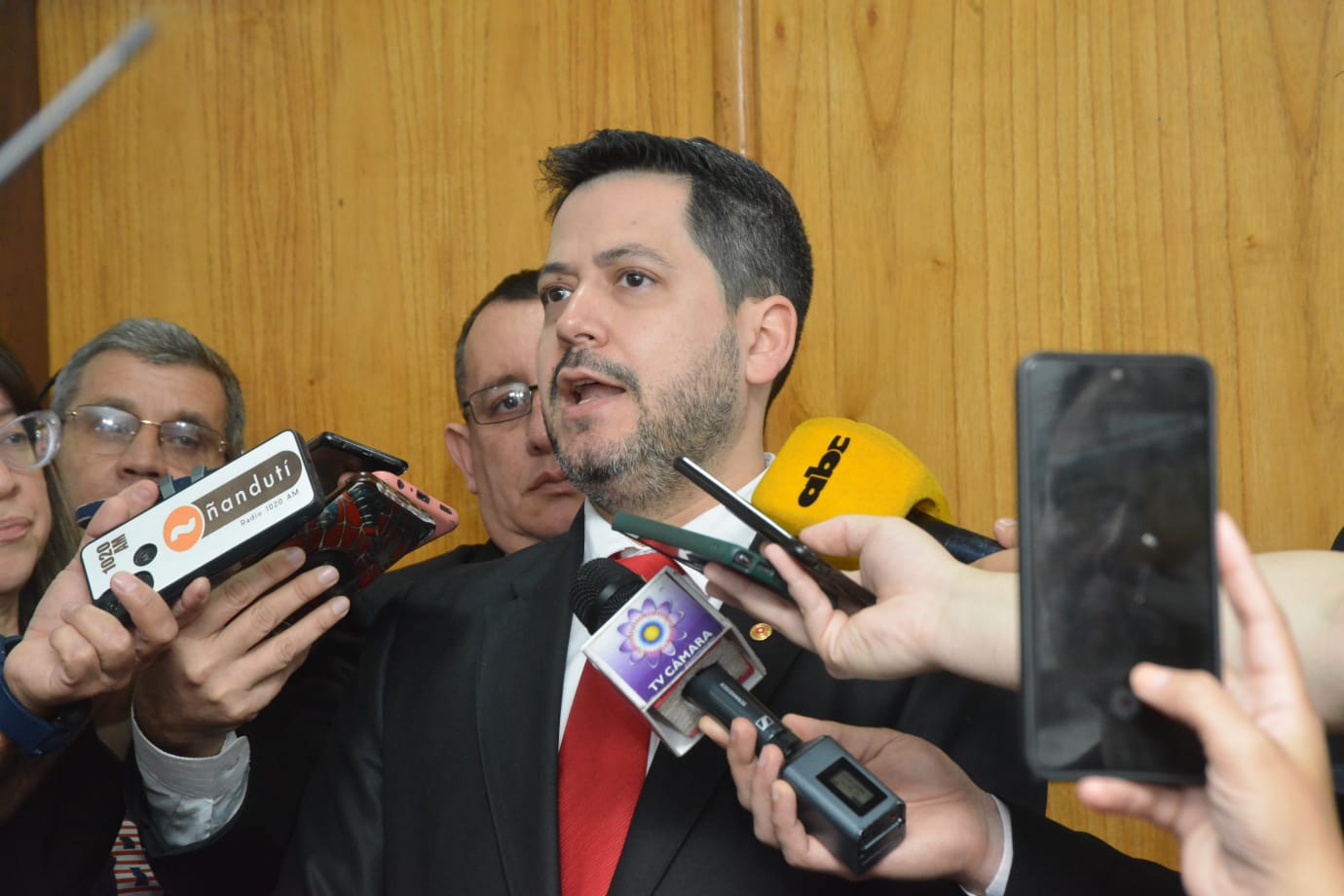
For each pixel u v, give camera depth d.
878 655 0.83
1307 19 1.95
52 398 1.98
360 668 1.48
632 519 0.94
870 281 2.08
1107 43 2.02
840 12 2.11
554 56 2.24
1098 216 2.01
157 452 1.91
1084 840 1.10
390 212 2.29
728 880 1.15
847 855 0.93
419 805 1.31
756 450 1.40
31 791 1.39
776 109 2.12
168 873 1.47
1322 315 1.93
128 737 1.63
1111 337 2.00
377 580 2.01
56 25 2.35
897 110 2.09
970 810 1.02
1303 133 1.95
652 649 1.08
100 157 2.36
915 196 2.07
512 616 1.40
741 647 1.10
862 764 1.04
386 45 2.30
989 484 2.03
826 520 0.99
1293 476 1.93
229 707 1.35
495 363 2.00
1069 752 0.62
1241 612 0.61
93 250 2.36
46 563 1.59
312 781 1.44
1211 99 1.98
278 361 2.31
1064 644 0.63
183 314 2.34
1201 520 0.64
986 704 1.25
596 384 1.34
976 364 2.04
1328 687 0.70
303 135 2.32
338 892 1.31
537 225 2.24
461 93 2.27
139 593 1.18
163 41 2.35
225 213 2.33
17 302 2.30
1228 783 0.57
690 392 1.32
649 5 2.20
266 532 1.19
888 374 2.06
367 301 2.29
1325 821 0.57
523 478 1.97
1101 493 0.64
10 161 0.68
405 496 1.37
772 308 1.40
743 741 0.97
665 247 1.34
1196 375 0.65
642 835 1.17
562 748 1.27
